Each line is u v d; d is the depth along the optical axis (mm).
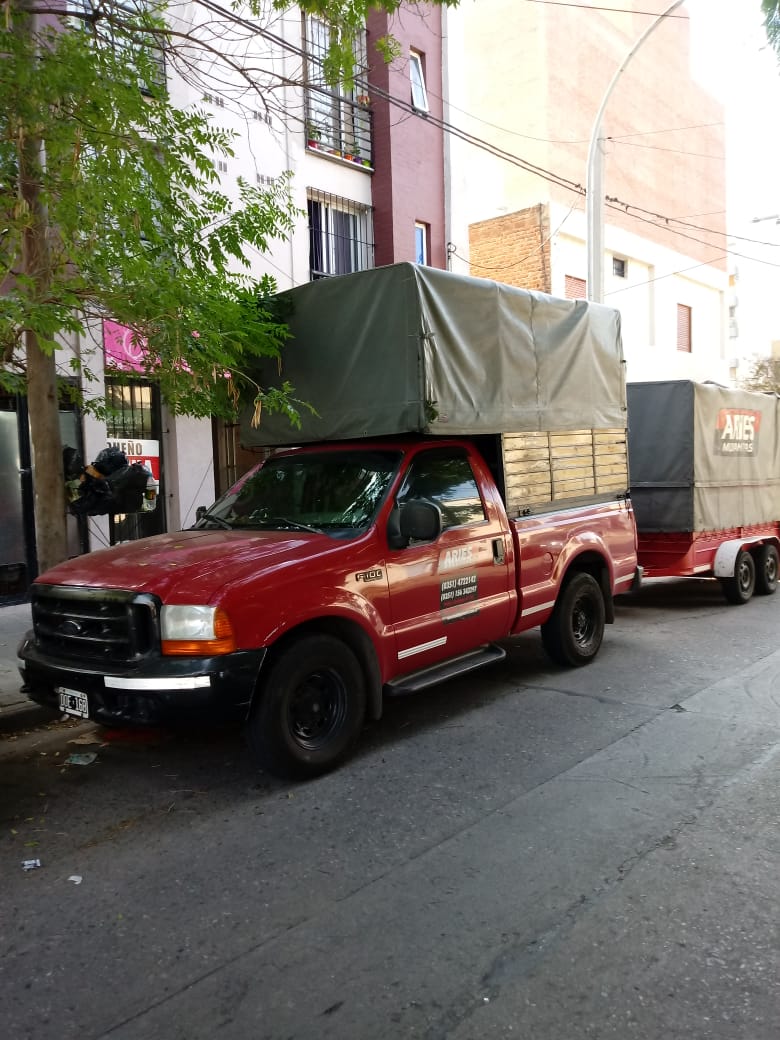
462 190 15125
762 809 4148
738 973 2809
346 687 4770
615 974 2812
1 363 6070
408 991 2750
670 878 3463
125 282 5457
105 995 2777
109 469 7777
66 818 4246
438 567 5418
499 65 19922
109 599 4352
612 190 21516
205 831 4047
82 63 5051
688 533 9398
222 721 4219
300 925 3176
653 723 5551
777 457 11516
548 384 6664
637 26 22219
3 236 5570
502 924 3141
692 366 25297
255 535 5137
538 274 19531
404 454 5516
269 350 5879
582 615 7133
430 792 4445
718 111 26219
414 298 5359
